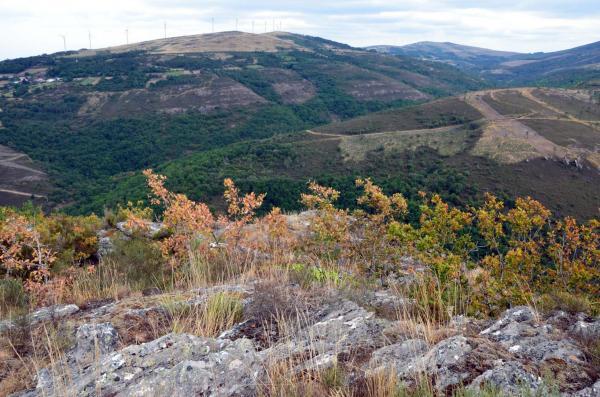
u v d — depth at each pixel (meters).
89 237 9.63
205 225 8.14
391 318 4.34
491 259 7.10
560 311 4.16
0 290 6.00
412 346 3.27
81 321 4.60
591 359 3.01
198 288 5.70
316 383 2.86
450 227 7.58
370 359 3.17
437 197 7.63
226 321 4.39
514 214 7.75
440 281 5.57
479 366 2.89
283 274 5.78
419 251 7.18
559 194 71.94
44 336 4.18
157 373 3.20
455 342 3.15
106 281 6.73
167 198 8.20
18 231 7.17
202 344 3.60
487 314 5.23
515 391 2.53
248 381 3.03
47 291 6.02
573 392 2.57
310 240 8.48
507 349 3.24
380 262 7.55
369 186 8.31
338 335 3.67
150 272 7.40
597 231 7.43
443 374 2.83
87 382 3.21
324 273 6.00
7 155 130.75
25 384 3.46
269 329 4.07
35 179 109.50
